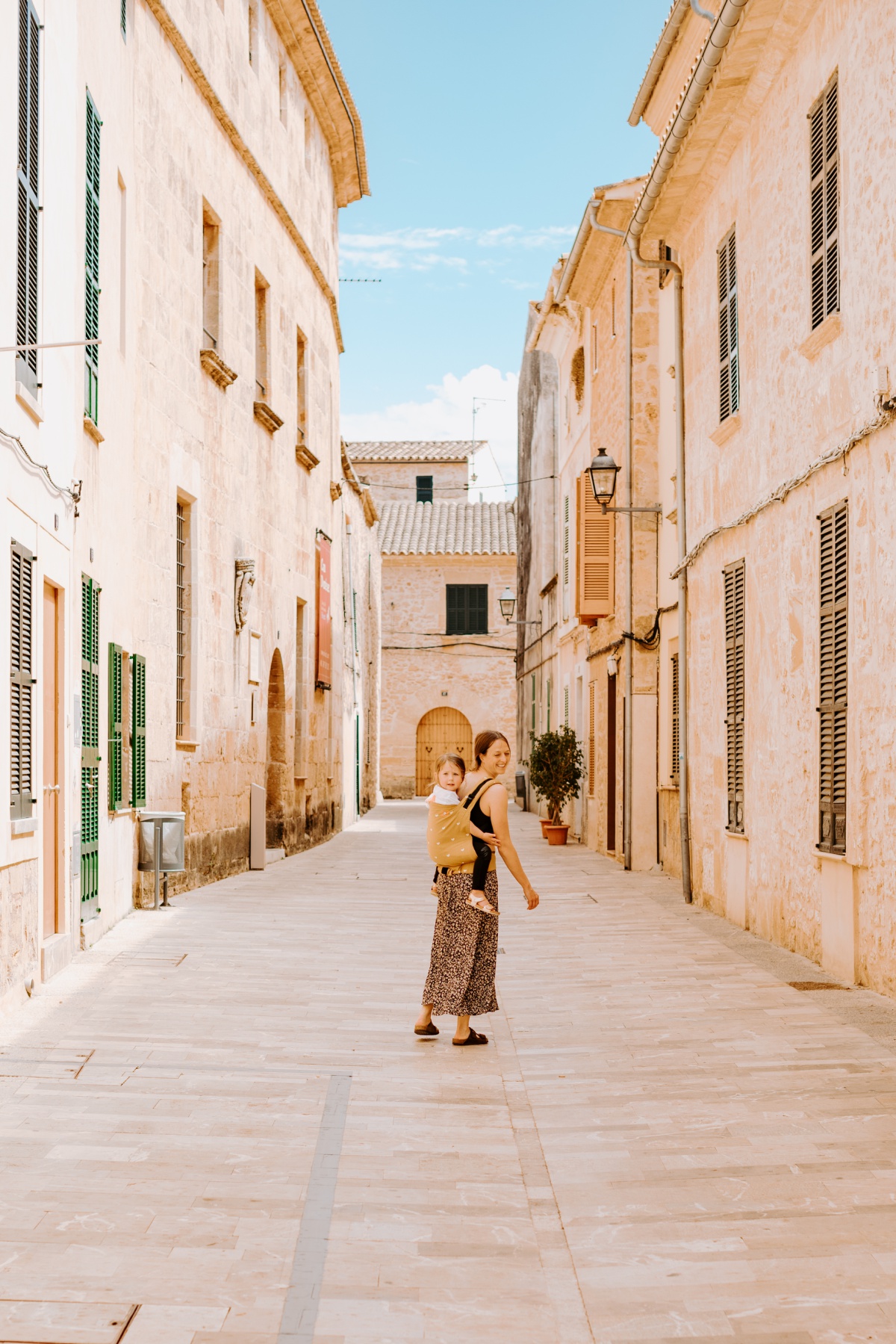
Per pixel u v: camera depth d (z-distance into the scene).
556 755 24.67
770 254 11.13
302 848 23.23
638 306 18.41
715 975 9.55
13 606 8.09
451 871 7.56
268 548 20.23
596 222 17.77
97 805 11.25
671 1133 5.66
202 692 16.31
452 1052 7.26
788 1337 3.71
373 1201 4.83
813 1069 6.70
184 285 15.59
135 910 13.42
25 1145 5.43
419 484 54.38
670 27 15.18
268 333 20.39
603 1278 4.13
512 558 46.69
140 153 13.85
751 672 11.71
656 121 18.36
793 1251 4.33
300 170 22.75
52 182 9.30
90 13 11.10
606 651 20.94
